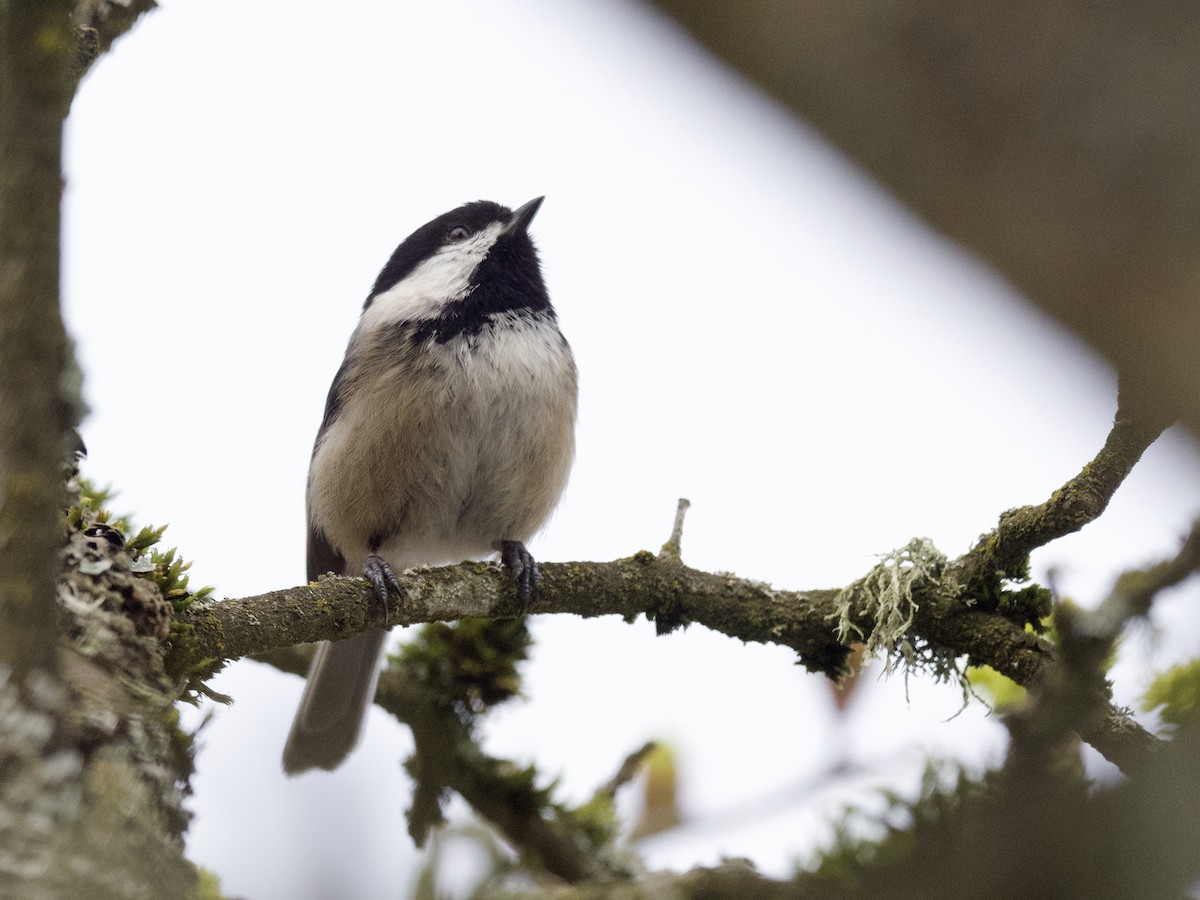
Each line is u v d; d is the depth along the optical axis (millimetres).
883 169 3021
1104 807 3961
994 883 4086
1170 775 3924
